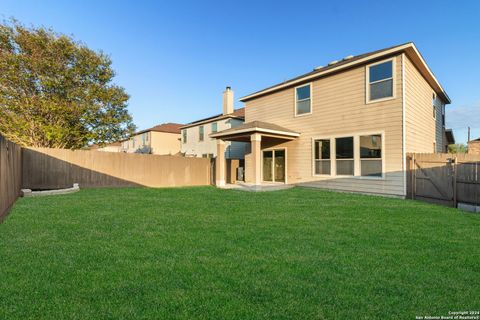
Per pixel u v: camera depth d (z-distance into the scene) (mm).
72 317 2256
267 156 15859
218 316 2291
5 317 2246
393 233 4965
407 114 10266
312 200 9297
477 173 7414
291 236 4750
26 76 14312
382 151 10578
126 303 2479
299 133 13789
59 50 15328
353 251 3955
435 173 8797
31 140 15109
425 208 7727
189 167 17078
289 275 3113
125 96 18016
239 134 13734
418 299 2586
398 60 10188
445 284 2893
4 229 5086
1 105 14133
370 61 10984
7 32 14305
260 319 2254
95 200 9078
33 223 5574
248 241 4445
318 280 2986
